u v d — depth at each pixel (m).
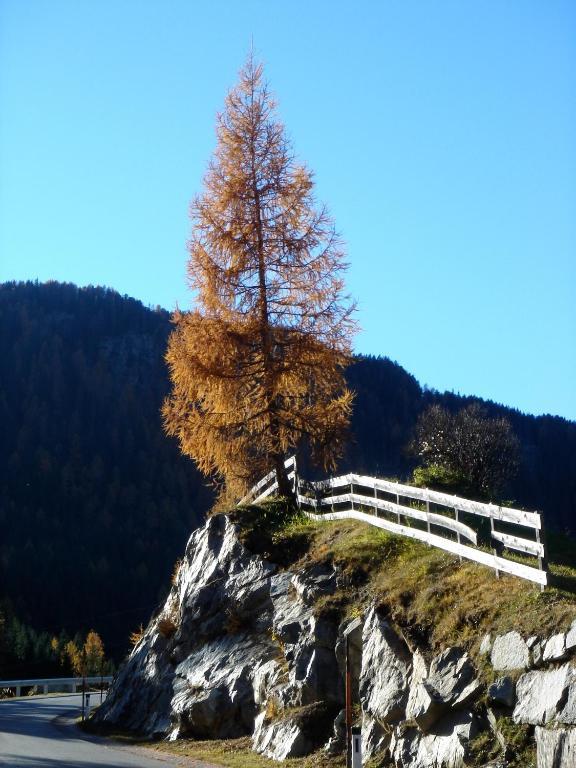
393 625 15.97
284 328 24.61
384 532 19.89
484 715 12.89
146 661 24.72
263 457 25.61
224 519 24.45
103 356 168.00
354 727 14.24
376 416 98.81
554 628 12.75
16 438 137.12
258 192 25.19
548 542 19.83
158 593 100.06
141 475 131.38
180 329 25.00
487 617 14.29
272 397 24.42
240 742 18.02
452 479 24.52
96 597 100.38
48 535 112.12
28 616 93.06
